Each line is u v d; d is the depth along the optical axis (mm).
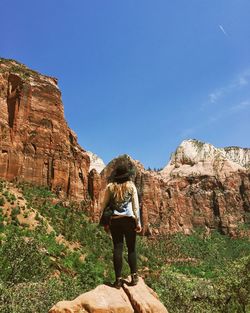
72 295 48656
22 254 44125
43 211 126812
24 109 158500
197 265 185250
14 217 106062
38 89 168375
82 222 140875
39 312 35156
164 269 99875
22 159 150375
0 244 47875
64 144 169250
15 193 128875
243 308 47750
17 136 152625
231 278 48062
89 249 119500
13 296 32031
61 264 89688
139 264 144500
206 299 53281
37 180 152000
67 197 158250
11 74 162000
